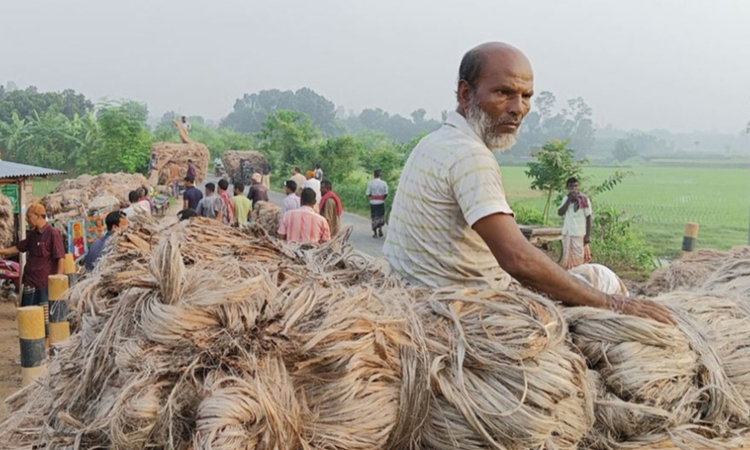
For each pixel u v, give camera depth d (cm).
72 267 841
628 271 1307
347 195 2564
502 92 255
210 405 172
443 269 262
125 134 3356
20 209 973
